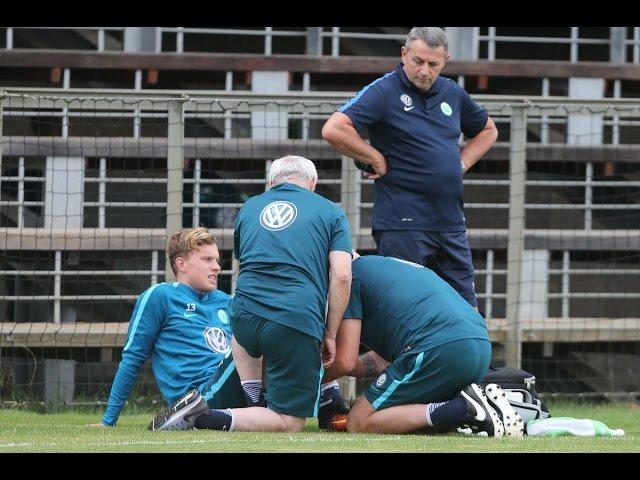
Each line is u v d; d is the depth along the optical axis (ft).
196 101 83.30
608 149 109.29
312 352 55.67
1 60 106.22
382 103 67.67
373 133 68.90
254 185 103.55
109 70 107.96
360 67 108.99
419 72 67.15
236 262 93.30
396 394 56.03
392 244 67.92
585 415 80.59
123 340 96.02
